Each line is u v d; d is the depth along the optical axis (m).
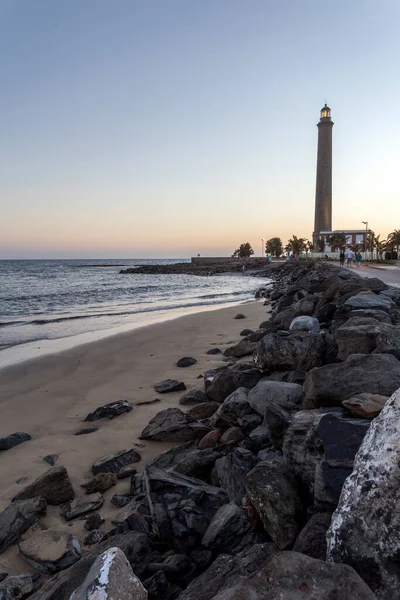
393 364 4.55
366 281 12.78
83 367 11.02
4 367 11.05
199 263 123.06
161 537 3.65
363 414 3.59
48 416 7.59
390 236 69.56
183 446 5.73
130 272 101.50
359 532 2.39
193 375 9.61
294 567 2.17
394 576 2.23
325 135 82.69
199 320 18.69
